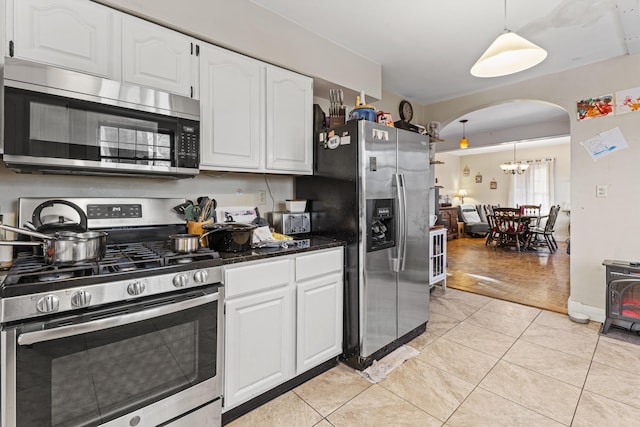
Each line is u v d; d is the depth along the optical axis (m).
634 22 2.16
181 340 1.38
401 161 2.34
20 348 1.04
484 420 1.62
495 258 5.82
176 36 1.70
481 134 6.38
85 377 1.16
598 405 1.72
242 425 1.59
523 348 2.37
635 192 2.69
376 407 1.72
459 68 3.03
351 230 2.12
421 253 2.57
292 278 1.85
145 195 1.93
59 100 1.31
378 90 2.88
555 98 3.13
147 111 1.52
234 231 1.74
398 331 2.35
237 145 1.95
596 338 2.53
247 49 1.96
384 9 2.09
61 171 1.52
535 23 2.26
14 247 1.47
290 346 1.85
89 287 1.14
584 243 2.96
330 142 2.25
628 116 2.71
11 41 1.27
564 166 7.85
